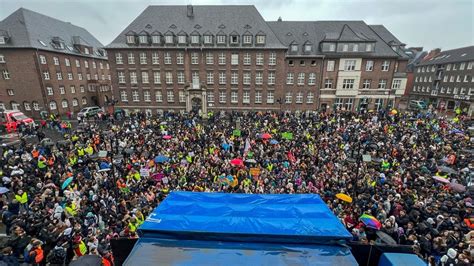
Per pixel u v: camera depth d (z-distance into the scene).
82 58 48.84
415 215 10.03
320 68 39.66
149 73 38.97
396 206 10.62
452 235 8.70
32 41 37.50
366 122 29.08
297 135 23.47
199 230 4.95
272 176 14.89
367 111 36.53
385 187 12.92
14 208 10.50
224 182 13.40
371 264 5.22
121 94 40.16
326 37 39.47
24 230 8.80
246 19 39.03
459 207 11.03
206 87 39.16
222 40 37.56
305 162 16.80
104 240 8.07
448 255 7.60
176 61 38.44
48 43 40.75
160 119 31.66
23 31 37.59
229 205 6.02
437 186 13.52
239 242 4.86
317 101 40.97
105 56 57.53
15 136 27.45
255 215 5.56
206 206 5.95
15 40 37.06
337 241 4.86
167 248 4.68
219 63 38.50
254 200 6.33
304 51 39.44
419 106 53.09
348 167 15.98
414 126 26.83
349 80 40.19
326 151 18.75
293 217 5.50
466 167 16.14
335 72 40.06
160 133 23.78
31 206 10.49
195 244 4.79
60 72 42.69
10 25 37.97
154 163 16.44
